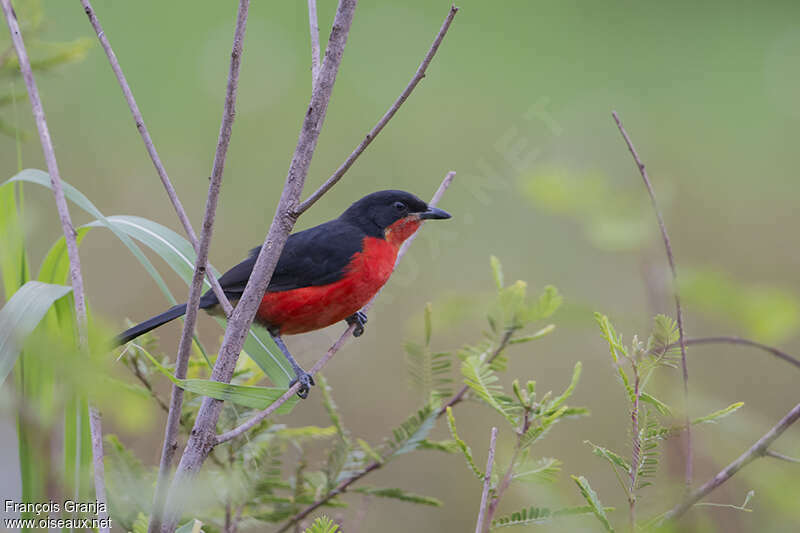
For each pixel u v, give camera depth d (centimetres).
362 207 915
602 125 1047
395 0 2416
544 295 677
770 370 1148
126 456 607
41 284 531
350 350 1317
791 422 461
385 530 1122
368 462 675
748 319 714
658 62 2325
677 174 1703
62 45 721
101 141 1669
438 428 1194
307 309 839
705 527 516
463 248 1342
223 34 2081
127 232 603
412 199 920
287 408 531
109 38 1983
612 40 2403
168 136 1727
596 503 454
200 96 1869
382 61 2116
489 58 2209
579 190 787
